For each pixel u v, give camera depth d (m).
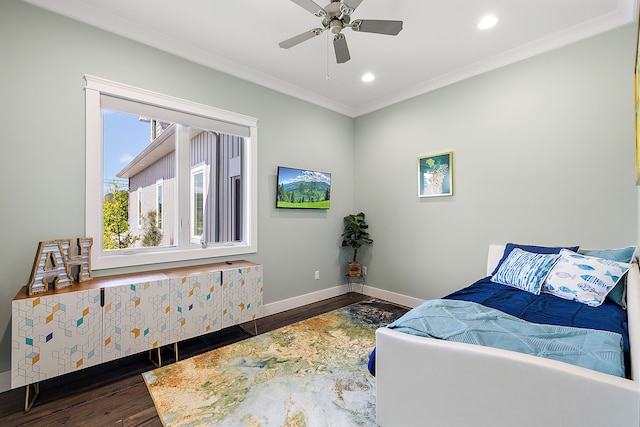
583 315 1.69
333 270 4.21
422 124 3.61
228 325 2.65
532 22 2.38
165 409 1.73
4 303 1.94
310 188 3.84
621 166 2.30
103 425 1.62
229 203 3.39
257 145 3.34
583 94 2.46
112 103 2.38
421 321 1.47
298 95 3.72
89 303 1.94
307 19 2.35
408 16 2.30
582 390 0.90
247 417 1.66
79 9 2.18
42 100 2.07
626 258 2.10
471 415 1.14
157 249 2.73
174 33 2.54
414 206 3.70
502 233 2.94
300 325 3.06
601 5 2.18
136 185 2.68
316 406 1.75
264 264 3.41
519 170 2.82
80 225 2.23
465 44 2.70
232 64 3.05
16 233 1.99
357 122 4.39
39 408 1.75
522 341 1.18
